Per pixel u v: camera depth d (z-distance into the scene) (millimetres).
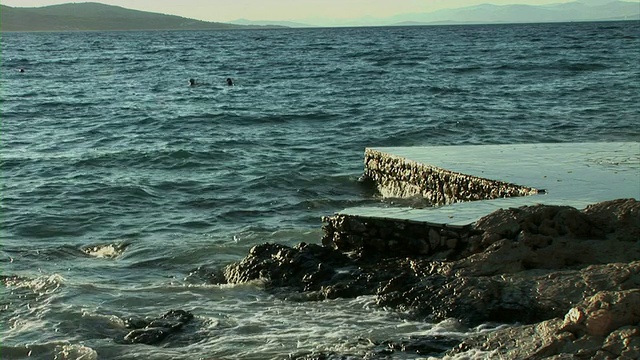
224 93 41219
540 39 114188
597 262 9305
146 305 9477
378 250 10531
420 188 14977
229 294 9742
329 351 7723
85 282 10531
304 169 19297
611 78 43969
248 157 20984
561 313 8211
